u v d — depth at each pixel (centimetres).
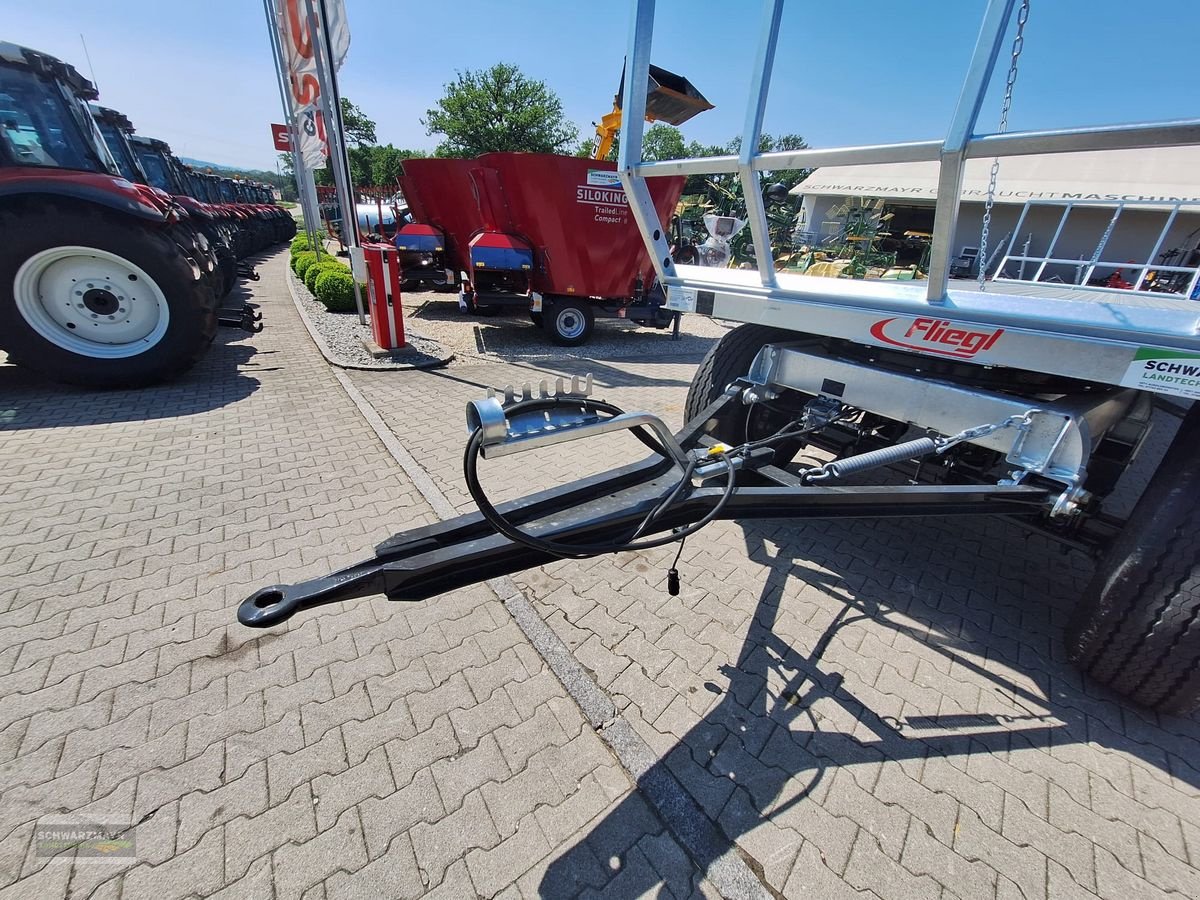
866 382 225
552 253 704
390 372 566
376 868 138
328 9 554
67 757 160
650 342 855
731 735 179
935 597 254
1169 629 170
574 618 227
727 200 1571
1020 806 160
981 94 134
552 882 138
